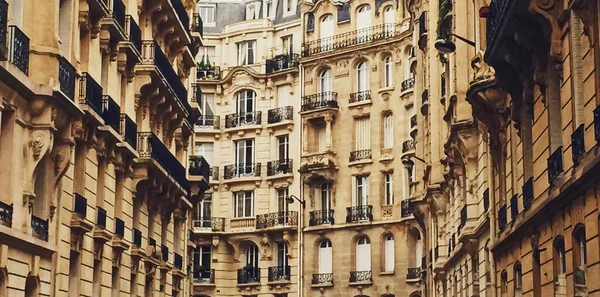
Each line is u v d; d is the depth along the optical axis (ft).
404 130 219.82
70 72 97.25
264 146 243.19
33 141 89.61
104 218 113.80
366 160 224.74
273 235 236.63
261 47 250.57
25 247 87.56
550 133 79.15
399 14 224.12
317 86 236.43
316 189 232.94
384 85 225.97
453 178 142.00
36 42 91.45
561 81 75.31
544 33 77.25
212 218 243.19
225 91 250.37
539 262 84.79
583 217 67.21
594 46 64.49
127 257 125.59
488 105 102.89
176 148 164.14
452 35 119.65
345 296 223.10
